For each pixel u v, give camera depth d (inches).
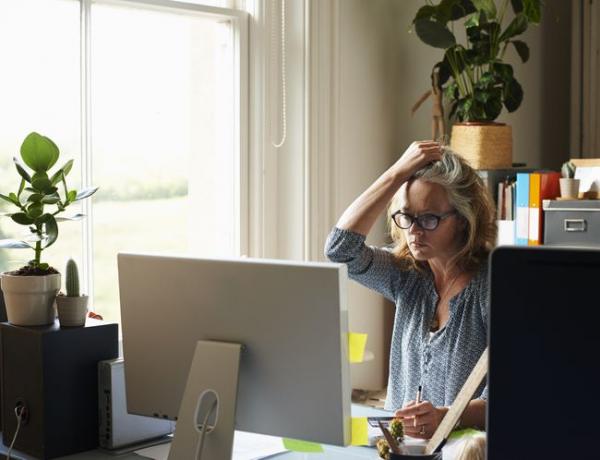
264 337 64.1
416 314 91.8
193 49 146.6
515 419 37.2
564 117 211.0
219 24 149.3
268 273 63.2
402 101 173.2
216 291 65.7
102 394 81.2
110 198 136.5
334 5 154.6
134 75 138.9
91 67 133.0
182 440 64.9
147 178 141.6
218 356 64.7
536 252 36.8
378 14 166.9
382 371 171.8
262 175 151.0
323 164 154.1
